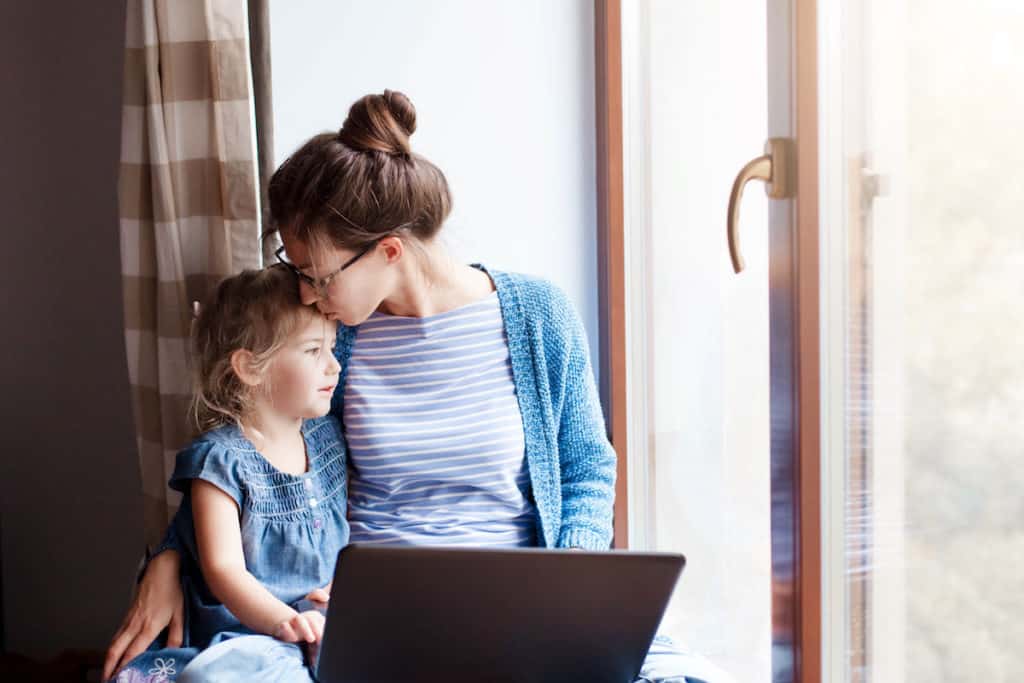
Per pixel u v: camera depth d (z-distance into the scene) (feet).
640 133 6.09
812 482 3.91
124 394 7.18
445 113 6.29
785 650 4.14
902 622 3.56
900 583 3.56
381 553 3.59
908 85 3.40
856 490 3.84
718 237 5.02
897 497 3.55
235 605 4.55
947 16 3.17
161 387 5.78
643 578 3.71
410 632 3.76
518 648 3.81
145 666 4.47
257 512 4.85
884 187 3.57
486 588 3.68
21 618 7.34
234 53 5.52
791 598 4.07
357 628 3.75
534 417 5.32
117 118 6.98
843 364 3.88
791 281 3.97
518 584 3.68
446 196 5.21
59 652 7.34
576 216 6.48
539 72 6.36
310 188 4.81
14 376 7.18
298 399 4.98
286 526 4.90
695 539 5.48
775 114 4.06
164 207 5.65
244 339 4.89
